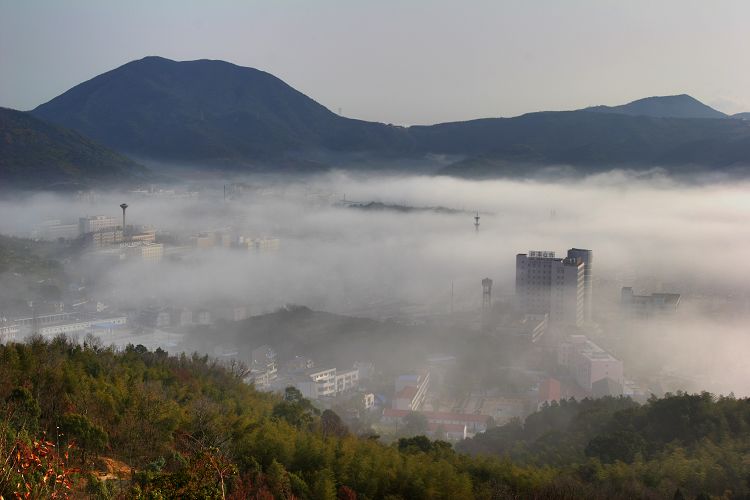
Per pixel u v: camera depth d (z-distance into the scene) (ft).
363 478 438.40
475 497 431.84
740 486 433.07
